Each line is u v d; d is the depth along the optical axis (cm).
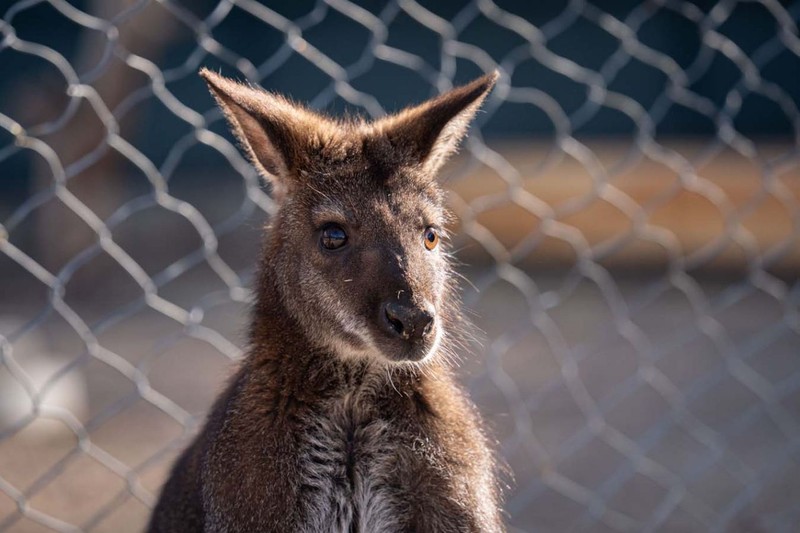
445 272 723
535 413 1411
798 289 1427
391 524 673
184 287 2194
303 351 681
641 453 1069
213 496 650
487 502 684
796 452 1201
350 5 891
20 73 2716
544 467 1034
